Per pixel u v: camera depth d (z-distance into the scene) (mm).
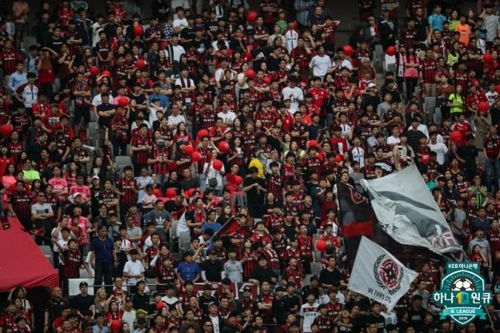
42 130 93250
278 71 101875
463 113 100812
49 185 87438
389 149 95438
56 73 101938
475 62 104875
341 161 93625
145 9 113812
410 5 109500
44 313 79375
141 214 88625
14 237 80562
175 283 82188
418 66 103125
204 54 102812
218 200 88438
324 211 88125
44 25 104625
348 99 99500
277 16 108750
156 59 101500
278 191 90812
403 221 78062
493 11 110938
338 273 83125
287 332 79938
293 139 94812
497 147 96938
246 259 83500
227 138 94000
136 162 92750
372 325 79188
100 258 82688
